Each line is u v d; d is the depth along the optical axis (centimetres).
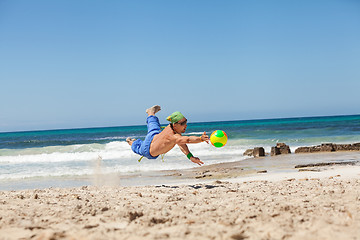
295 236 292
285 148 1745
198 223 345
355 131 3403
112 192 641
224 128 5738
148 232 309
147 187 730
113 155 1909
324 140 2450
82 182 1040
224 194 559
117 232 314
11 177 1196
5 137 5878
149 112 637
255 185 695
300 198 474
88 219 375
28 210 435
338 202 430
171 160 1605
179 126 560
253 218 360
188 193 590
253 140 2550
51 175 1222
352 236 288
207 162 1501
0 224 353
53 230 326
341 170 994
